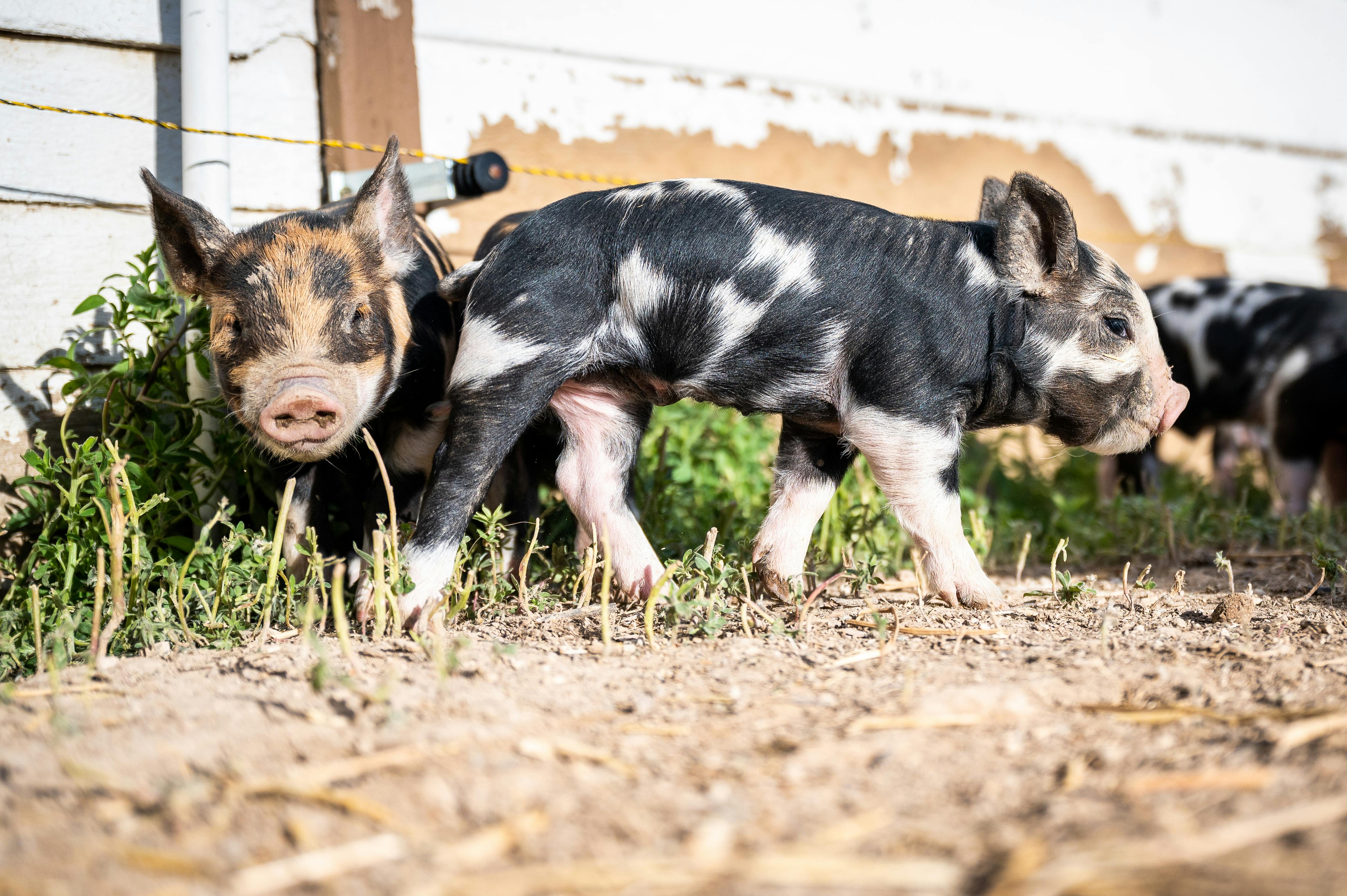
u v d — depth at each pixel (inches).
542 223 144.5
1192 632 132.6
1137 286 157.6
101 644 123.0
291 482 133.9
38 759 86.4
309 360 142.1
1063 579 153.3
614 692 107.0
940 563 149.3
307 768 83.2
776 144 276.2
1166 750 87.3
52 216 189.6
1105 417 154.5
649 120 256.8
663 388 150.2
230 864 69.4
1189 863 66.2
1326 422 273.4
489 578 151.6
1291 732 86.6
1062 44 322.0
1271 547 215.5
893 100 294.0
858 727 93.8
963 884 65.7
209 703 101.0
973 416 154.3
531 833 73.3
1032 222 145.2
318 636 133.3
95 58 191.6
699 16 262.4
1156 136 342.0
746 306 140.9
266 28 204.4
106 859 69.3
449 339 171.3
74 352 189.2
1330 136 375.6
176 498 164.1
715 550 149.9
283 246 149.3
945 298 142.9
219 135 189.0
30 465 181.0
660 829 74.0
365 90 212.4
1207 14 348.2
